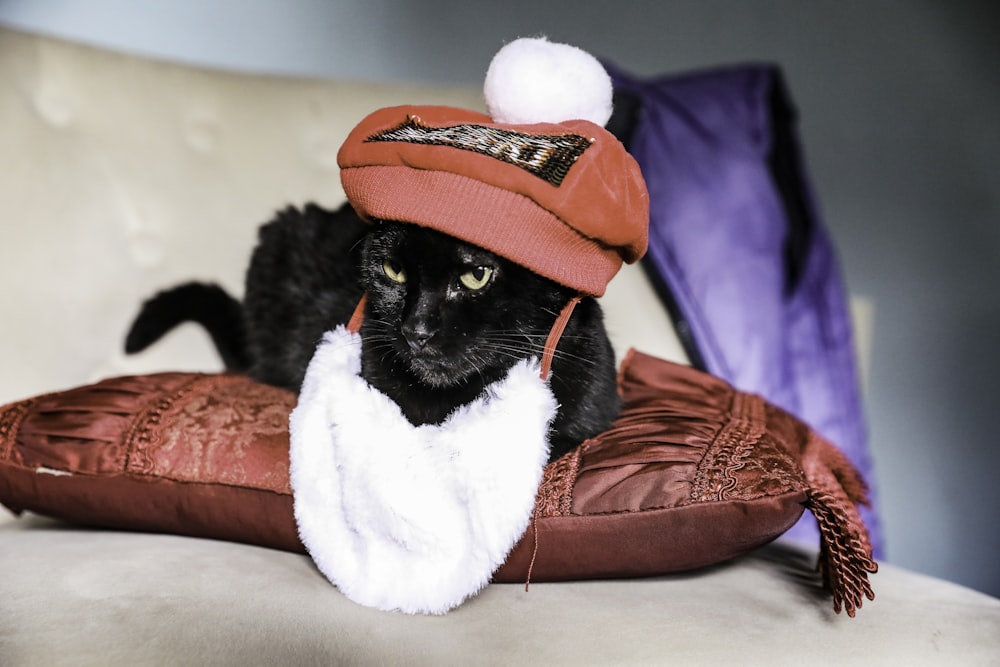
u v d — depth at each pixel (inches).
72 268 34.8
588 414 25.4
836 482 25.5
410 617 21.9
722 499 22.4
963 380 54.2
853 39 54.4
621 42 53.1
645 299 40.3
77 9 44.6
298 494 23.4
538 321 25.2
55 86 35.9
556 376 25.0
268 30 47.9
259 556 23.9
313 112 39.6
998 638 22.3
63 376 34.2
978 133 54.2
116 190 36.4
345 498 22.7
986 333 54.0
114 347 35.9
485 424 22.7
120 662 19.2
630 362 30.1
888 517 54.4
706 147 42.7
